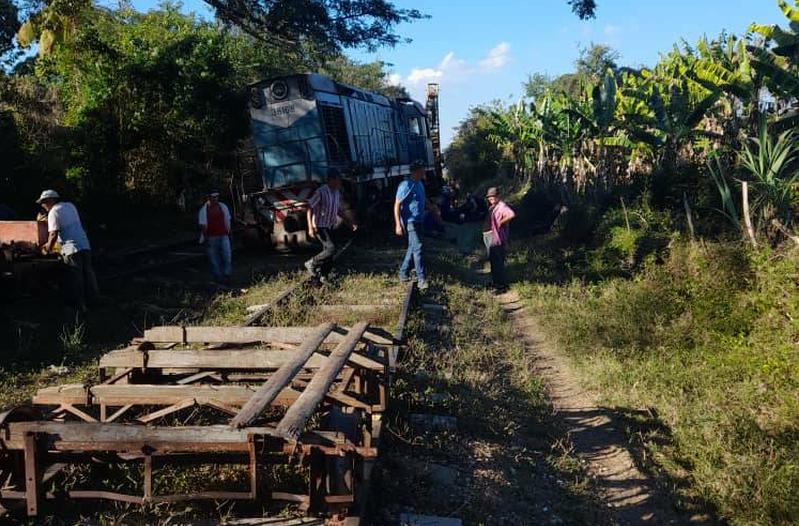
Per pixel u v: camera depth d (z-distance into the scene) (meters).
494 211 12.38
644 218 12.61
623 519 4.68
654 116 14.77
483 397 6.36
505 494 4.68
